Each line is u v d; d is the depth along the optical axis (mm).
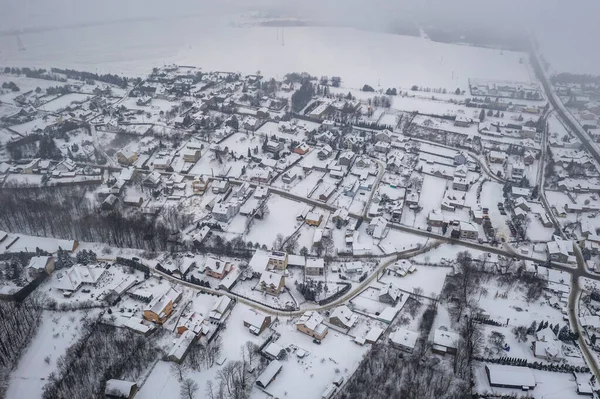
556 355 165125
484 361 165625
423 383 153500
